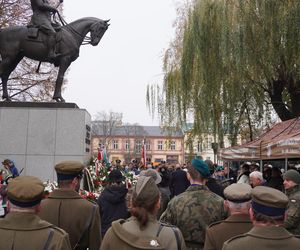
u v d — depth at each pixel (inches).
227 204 145.7
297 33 518.6
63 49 452.8
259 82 613.3
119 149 3725.4
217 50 584.7
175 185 405.7
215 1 589.6
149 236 105.3
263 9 534.0
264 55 545.3
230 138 698.2
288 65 551.2
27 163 430.0
